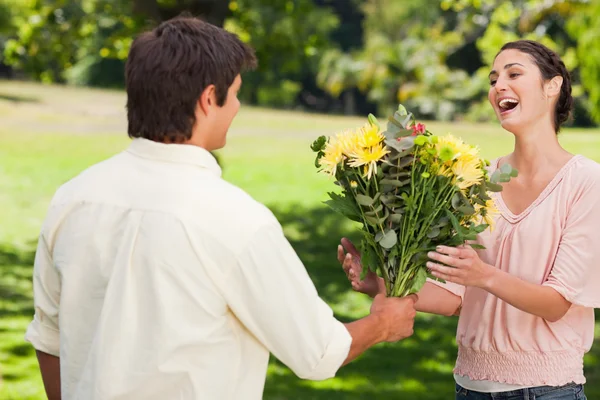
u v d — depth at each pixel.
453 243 2.96
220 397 2.42
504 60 3.22
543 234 3.12
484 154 23.17
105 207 2.49
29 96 31.75
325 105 56.22
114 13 13.37
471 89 41.84
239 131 27.94
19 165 19.91
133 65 2.50
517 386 3.13
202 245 2.40
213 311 2.41
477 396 3.24
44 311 2.65
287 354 2.49
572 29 23.36
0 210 15.38
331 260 12.45
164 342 2.37
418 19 51.50
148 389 2.39
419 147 2.91
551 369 3.11
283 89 51.03
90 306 2.49
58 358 2.73
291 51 13.67
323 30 47.53
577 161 3.15
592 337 3.21
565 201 3.11
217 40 2.51
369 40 49.81
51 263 2.62
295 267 2.50
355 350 2.73
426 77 42.56
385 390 7.13
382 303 2.92
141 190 2.47
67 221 2.54
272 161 21.92
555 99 3.24
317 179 19.27
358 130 3.00
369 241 3.04
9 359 7.53
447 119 41.38
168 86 2.46
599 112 25.30
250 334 2.51
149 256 2.40
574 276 3.01
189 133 2.51
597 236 3.03
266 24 13.76
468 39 45.09
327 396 6.89
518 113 3.18
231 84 2.53
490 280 2.91
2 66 48.53
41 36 13.80
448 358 8.13
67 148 22.72
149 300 2.40
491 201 3.03
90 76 48.25
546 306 2.99
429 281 3.35
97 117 28.56
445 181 2.91
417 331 8.98
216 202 2.44
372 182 3.00
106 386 2.39
